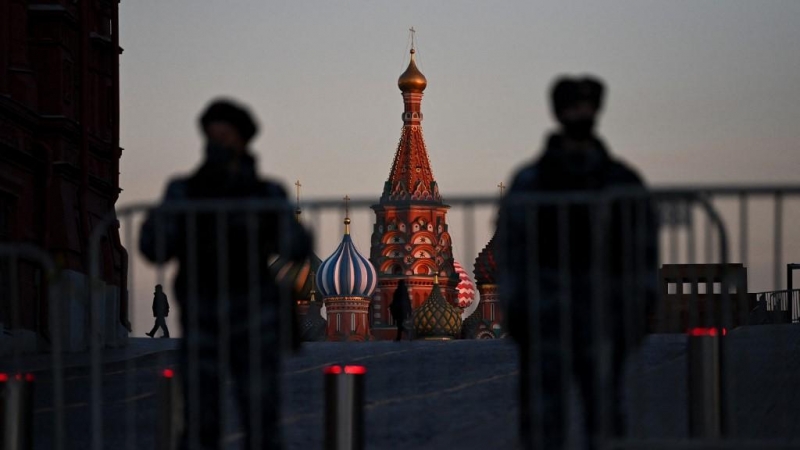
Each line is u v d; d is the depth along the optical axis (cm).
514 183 2616
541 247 2569
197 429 2672
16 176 8569
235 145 2722
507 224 2573
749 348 6384
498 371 5538
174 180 2738
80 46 9569
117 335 9600
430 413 4316
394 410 4388
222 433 2683
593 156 2594
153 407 4728
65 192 9169
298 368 5866
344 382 2847
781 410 4259
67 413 4594
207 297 2681
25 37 8931
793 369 5353
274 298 2703
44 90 9138
